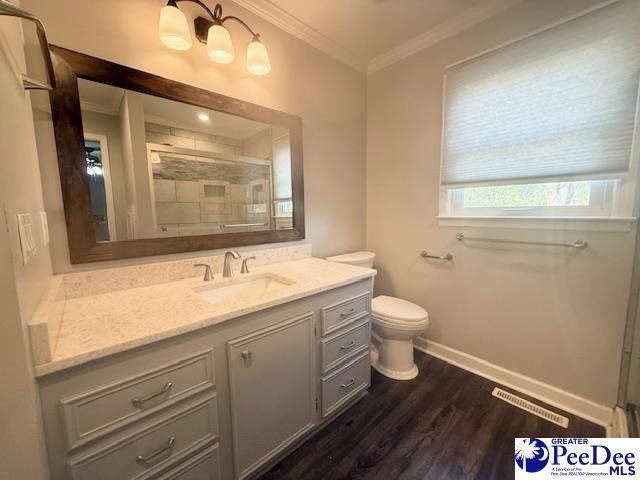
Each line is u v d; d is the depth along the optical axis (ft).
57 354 2.18
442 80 6.07
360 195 7.72
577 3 4.34
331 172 6.84
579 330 4.78
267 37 5.34
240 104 4.99
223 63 4.72
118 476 2.52
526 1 4.83
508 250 5.47
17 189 2.06
